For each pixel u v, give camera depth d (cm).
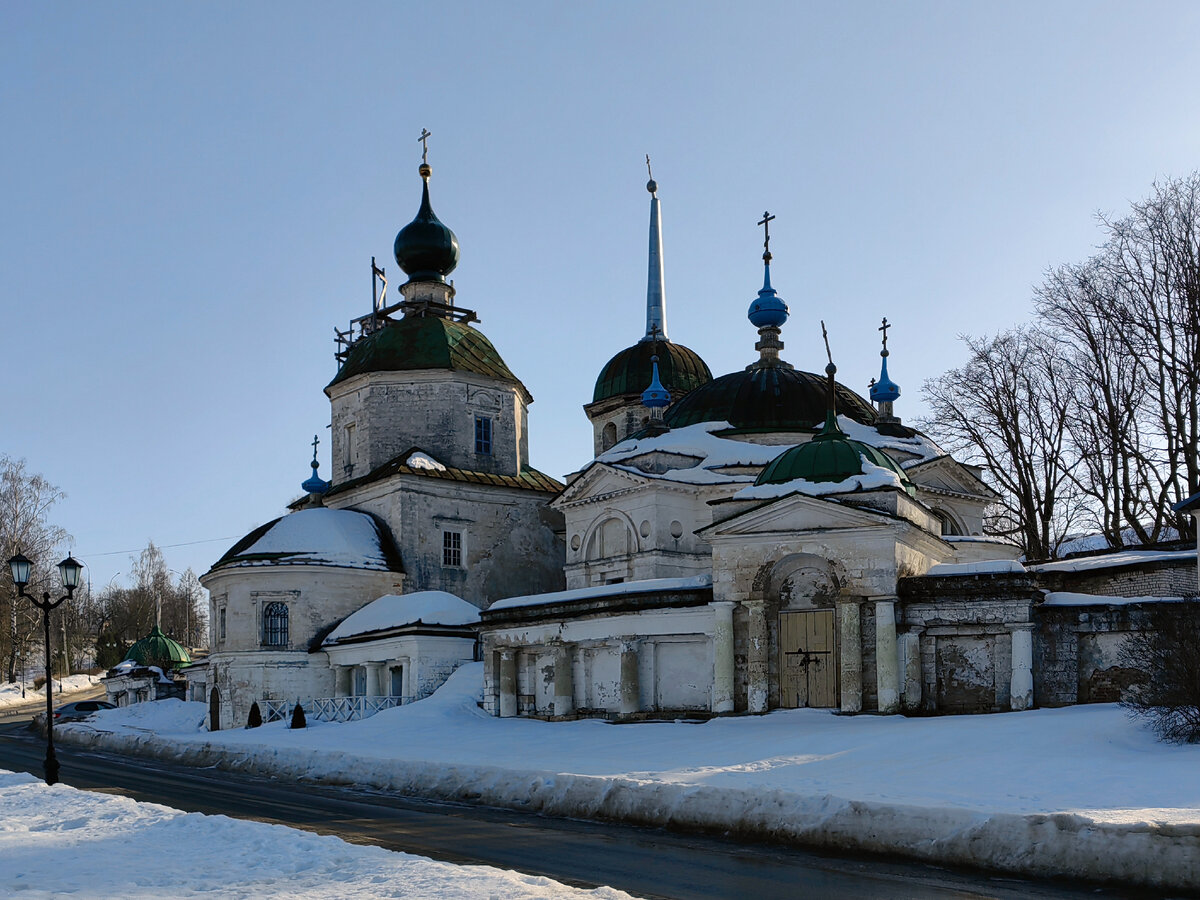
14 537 9631
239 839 1859
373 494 6247
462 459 6419
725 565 3659
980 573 3372
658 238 7431
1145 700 2567
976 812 1797
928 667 3444
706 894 1555
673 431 5259
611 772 2562
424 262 6844
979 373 5959
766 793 2091
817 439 3825
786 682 3566
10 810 2370
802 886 1605
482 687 4750
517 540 6412
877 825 1883
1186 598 2812
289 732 4544
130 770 3800
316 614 5741
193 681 6825
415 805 2634
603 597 4009
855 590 3459
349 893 1413
